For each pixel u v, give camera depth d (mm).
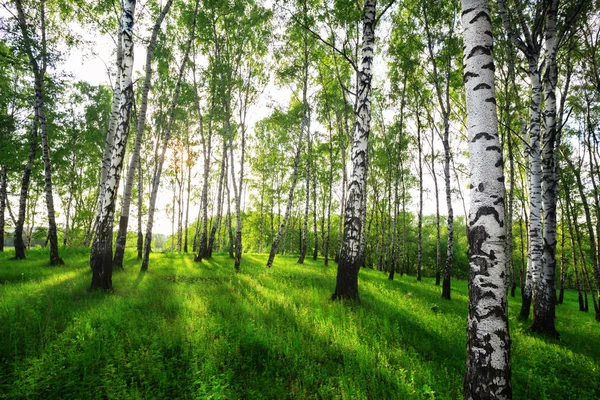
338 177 29719
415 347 5879
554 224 9203
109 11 14820
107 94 26297
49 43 13195
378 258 34000
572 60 12906
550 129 9250
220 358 4492
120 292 8367
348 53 17828
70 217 30844
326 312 7289
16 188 25375
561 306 22016
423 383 4375
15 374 3639
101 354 4328
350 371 4477
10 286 8242
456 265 50656
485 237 3336
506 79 13992
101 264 8375
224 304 7320
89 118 24703
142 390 3699
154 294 8156
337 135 24578
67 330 4961
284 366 4613
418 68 18234
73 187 29531
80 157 28641
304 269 17812
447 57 14766
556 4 8961
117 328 5352
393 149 27109
